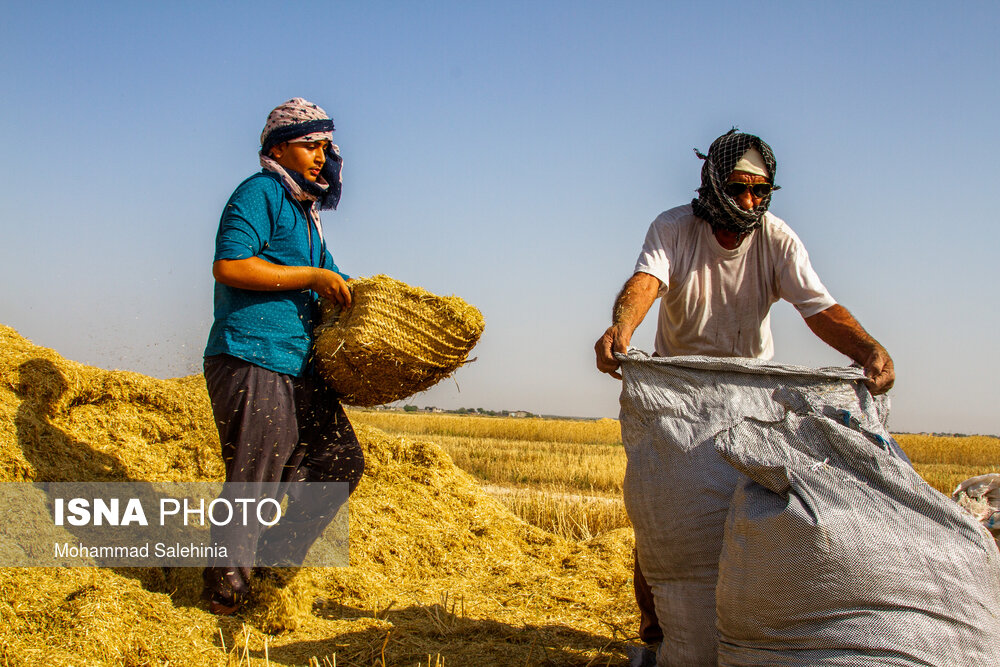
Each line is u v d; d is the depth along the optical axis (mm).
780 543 2494
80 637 2967
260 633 3580
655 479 3109
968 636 2400
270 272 3469
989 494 3707
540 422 45125
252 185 3619
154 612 3389
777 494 2598
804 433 2693
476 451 22406
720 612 2672
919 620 2396
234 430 3467
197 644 3301
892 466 2590
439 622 3982
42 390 4156
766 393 3145
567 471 16844
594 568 5344
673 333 3863
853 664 2381
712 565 2936
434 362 3525
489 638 3865
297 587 3873
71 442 4086
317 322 3805
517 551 5719
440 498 6070
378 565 4938
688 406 3145
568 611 4410
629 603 4578
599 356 3295
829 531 2439
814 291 3561
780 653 2510
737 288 3688
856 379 3137
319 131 3742
